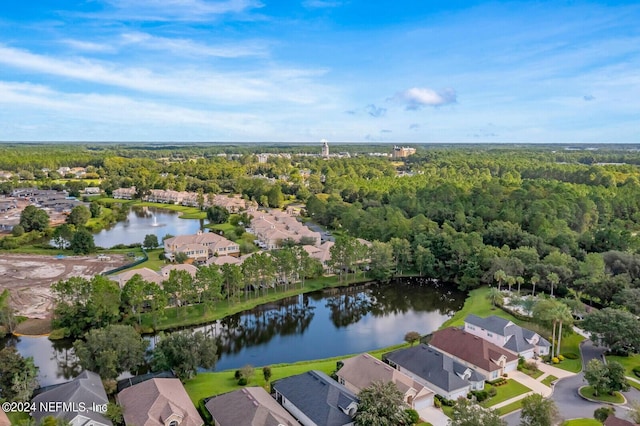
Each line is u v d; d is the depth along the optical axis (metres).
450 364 73.12
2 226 189.00
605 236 141.88
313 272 124.44
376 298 121.81
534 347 83.94
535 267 117.69
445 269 133.25
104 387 65.00
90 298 92.12
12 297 111.44
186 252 149.25
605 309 86.00
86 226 198.38
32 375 63.72
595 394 68.69
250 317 108.81
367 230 161.62
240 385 70.81
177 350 70.69
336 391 62.62
